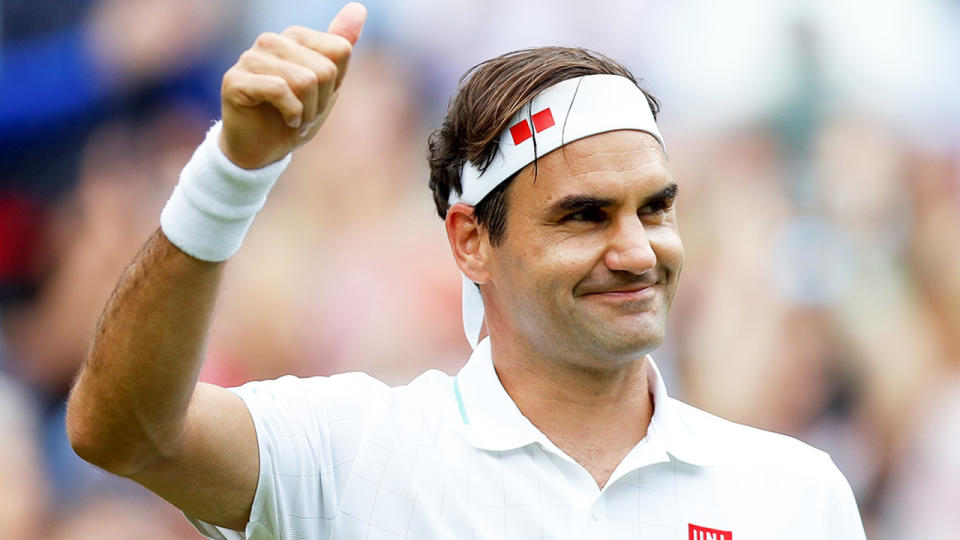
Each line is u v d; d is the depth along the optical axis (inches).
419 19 1178.0
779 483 399.5
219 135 322.7
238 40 1178.6
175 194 327.9
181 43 1171.9
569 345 389.7
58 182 1157.1
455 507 381.4
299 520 381.4
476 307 442.6
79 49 1167.0
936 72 1253.1
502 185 399.9
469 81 419.8
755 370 1175.0
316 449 386.3
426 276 1144.2
